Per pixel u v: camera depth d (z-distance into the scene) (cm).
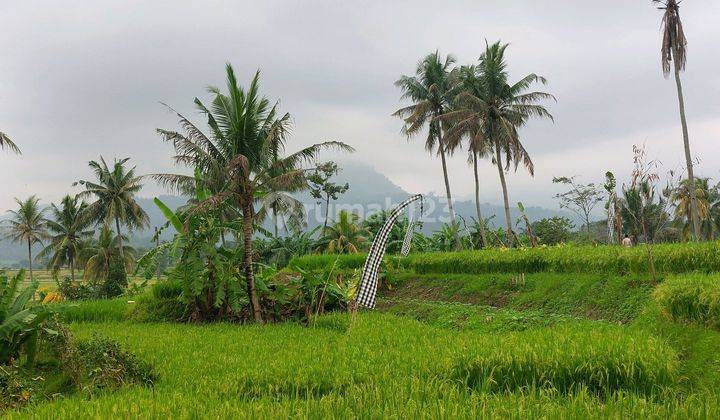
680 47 2853
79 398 824
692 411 562
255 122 1900
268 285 1980
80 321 2031
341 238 4081
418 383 714
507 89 3641
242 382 822
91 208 4753
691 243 1656
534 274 1972
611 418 552
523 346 859
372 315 1794
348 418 582
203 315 1933
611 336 919
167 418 603
